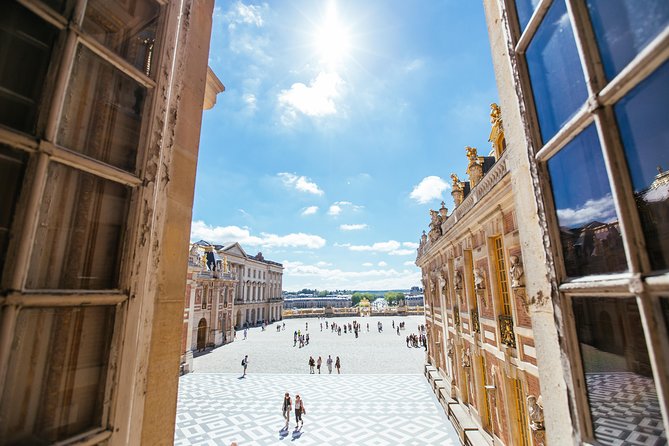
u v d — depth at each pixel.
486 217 9.44
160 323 2.13
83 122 1.69
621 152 1.30
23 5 1.41
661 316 1.15
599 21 1.40
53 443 1.42
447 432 13.65
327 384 23.12
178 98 2.39
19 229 1.34
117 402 1.68
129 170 1.93
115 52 1.89
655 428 1.18
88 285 1.66
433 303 20.50
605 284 1.35
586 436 1.51
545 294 1.89
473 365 11.70
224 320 43.88
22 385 1.37
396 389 21.02
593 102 1.38
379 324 53.81
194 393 21.25
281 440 13.72
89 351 1.66
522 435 7.99
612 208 1.35
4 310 1.26
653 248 1.18
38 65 1.46
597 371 1.47
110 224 1.81
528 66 2.05
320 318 83.38
